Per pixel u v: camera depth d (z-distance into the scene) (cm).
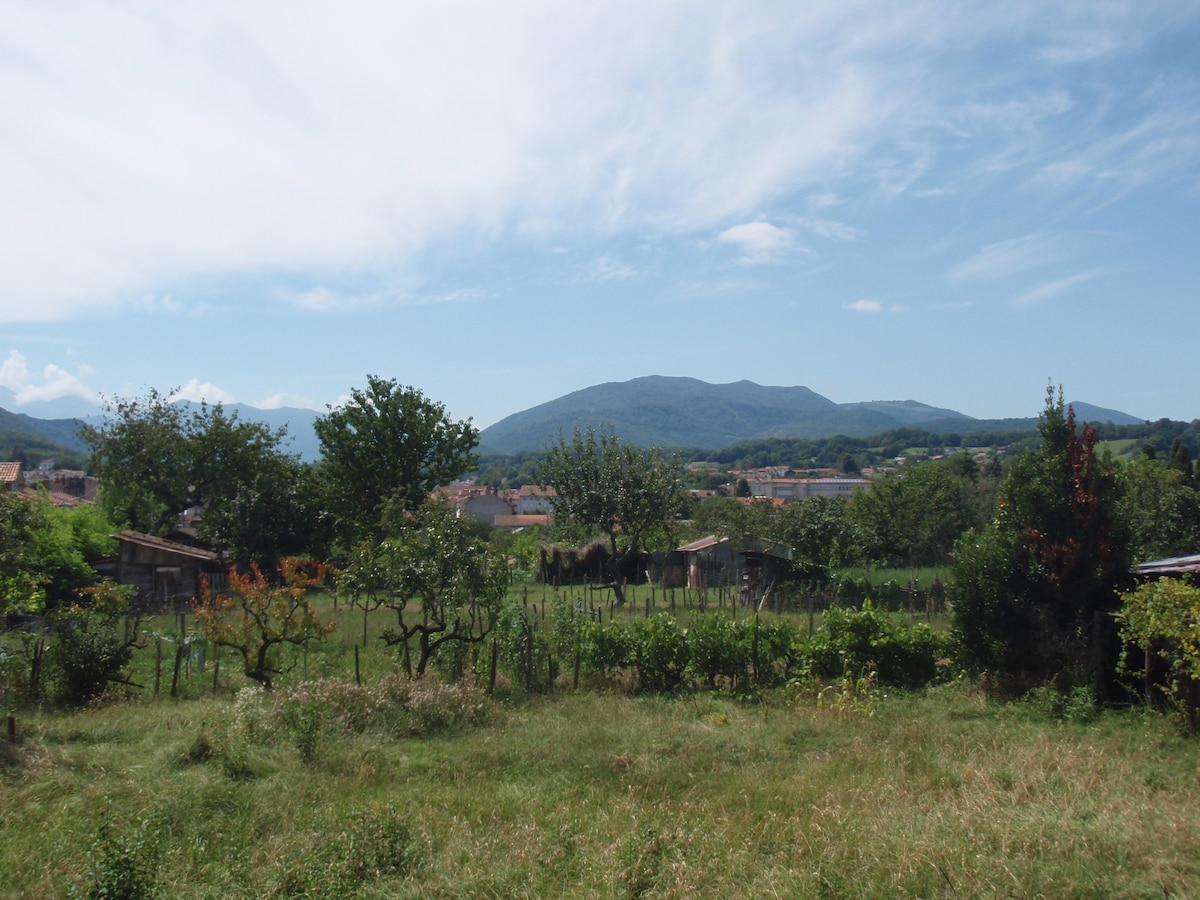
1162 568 1273
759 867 647
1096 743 968
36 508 1502
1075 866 603
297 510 3919
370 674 1566
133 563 3089
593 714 1238
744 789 847
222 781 889
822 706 1247
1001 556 1360
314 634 1479
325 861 667
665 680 1488
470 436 4756
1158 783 823
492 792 884
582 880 637
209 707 1280
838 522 3516
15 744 1005
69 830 744
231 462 4312
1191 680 1022
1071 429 1397
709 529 4950
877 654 1448
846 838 678
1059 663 1282
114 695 1426
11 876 644
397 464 4522
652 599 3062
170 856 669
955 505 4250
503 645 1542
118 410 4281
